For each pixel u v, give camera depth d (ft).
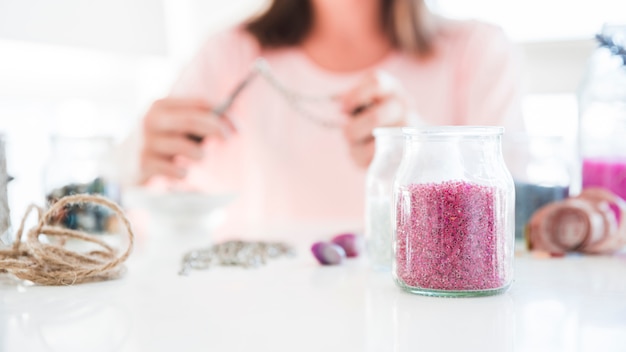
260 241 2.37
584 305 1.56
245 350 1.31
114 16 4.65
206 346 1.33
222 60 4.47
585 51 4.21
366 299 1.63
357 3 4.18
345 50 4.28
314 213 4.27
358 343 1.34
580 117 2.29
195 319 1.48
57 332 1.41
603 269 1.94
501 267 1.65
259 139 4.37
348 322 1.45
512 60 4.11
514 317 1.48
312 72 4.29
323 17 4.27
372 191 1.98
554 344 1.32
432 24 4.19
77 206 2.18
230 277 1.87
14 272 1.76
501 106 4.00
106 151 2.32
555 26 4.44
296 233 2.76
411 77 4.22
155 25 4.97
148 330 1.42
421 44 4.17
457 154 1.68
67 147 2.27
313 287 1.75
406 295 1.66
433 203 1.64
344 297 1.65
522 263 2.03
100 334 1.40
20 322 1.48
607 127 2.23
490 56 4.10
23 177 4.31
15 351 1.32
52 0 4.23
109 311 1.54
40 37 4.16
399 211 1.70
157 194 2.72
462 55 4.20
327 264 2.03
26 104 4.44
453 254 1.63
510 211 1.68
